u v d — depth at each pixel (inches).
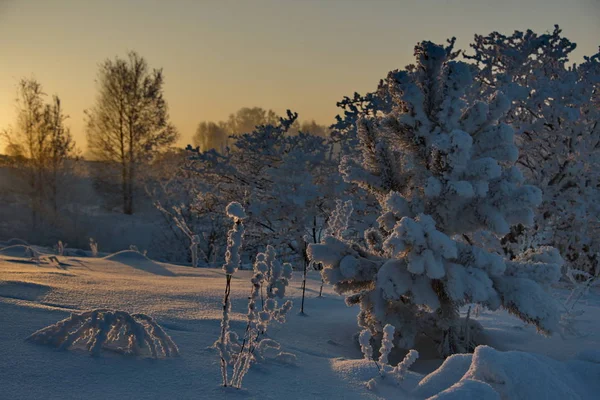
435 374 131.0
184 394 107.3
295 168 503.8
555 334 214.1
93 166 1354.6
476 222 193.3
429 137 199.0
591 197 452.4
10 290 187.8
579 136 475.8
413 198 199.3
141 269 347.3
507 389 115.9
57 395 99.7
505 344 206.1
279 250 553.0
